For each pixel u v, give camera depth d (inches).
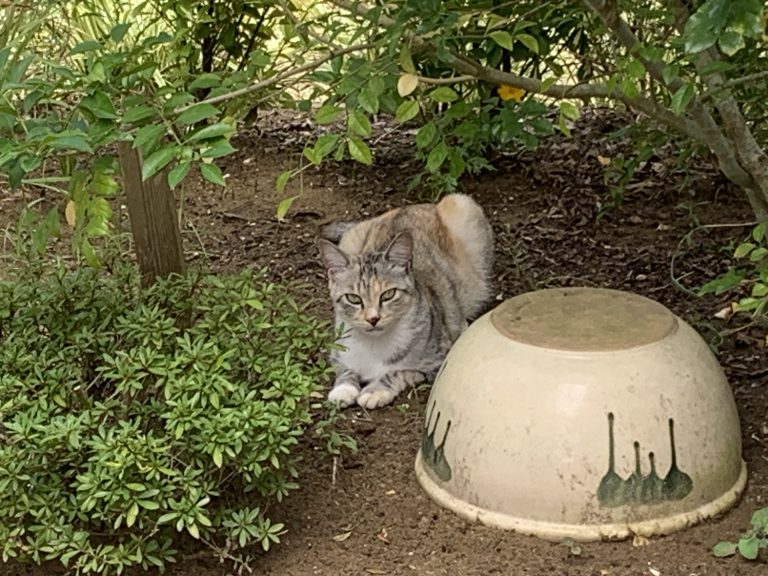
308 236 87.9
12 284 60.1
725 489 55.1
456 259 76.1
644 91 63.5
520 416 53.6
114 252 69.6
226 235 88.3
